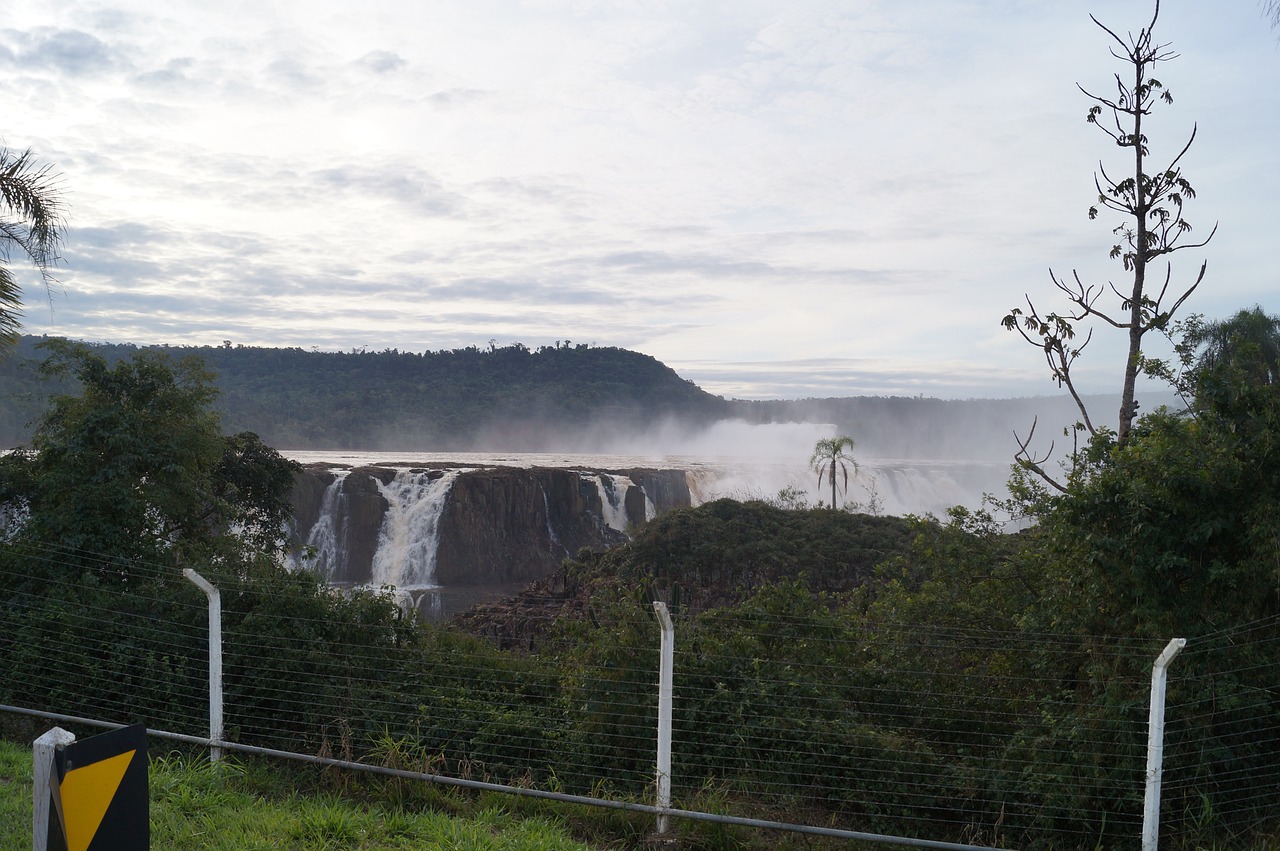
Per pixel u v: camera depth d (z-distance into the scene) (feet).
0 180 36.24
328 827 19.92
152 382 44.80
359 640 31.76
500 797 23.56
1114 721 22.65
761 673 27.09
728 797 23.94
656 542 137.80
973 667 29.91
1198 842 21.21
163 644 29.94
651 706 25.75
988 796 24.06
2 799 20.33
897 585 36.37
